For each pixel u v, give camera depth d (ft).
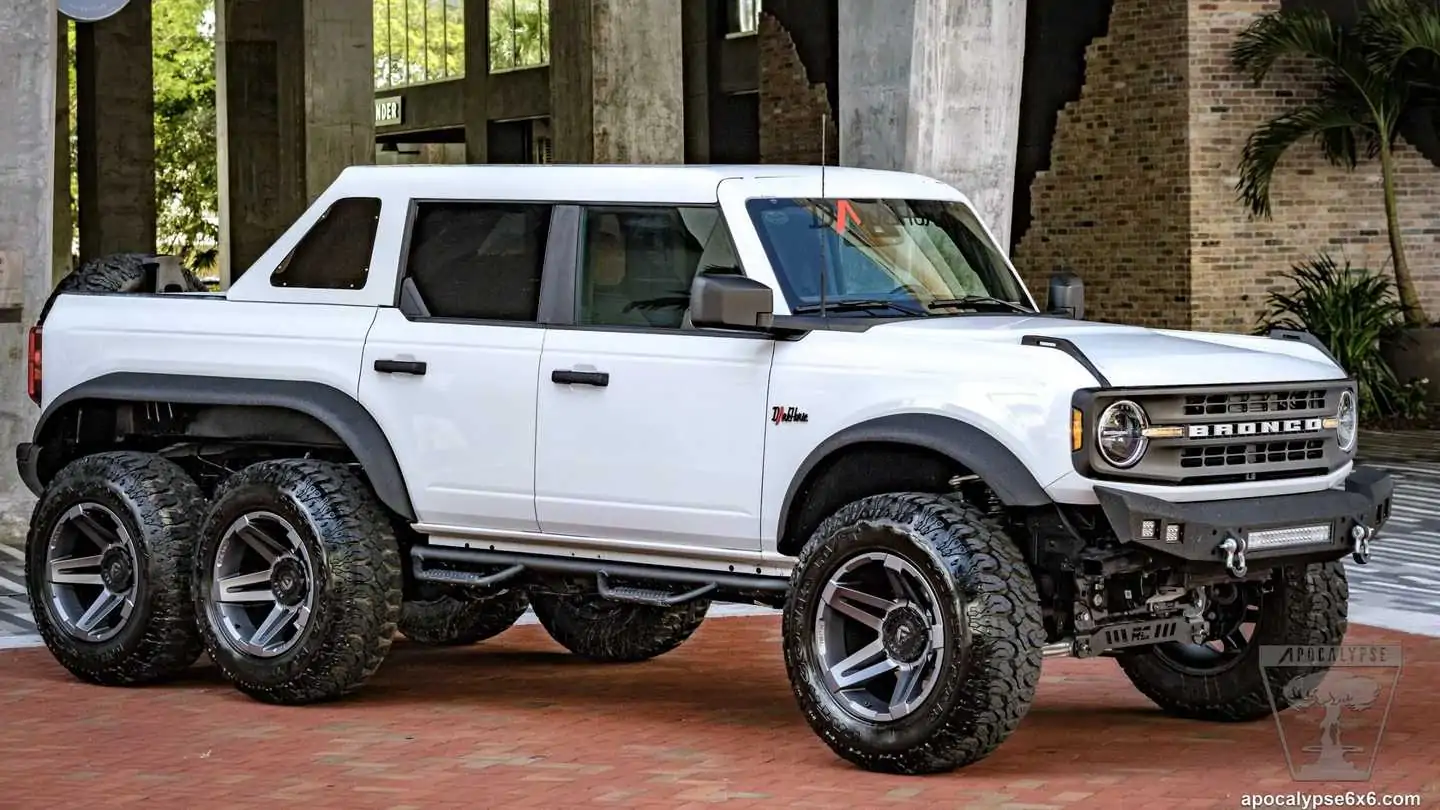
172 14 188.55
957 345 22.02
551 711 25.73
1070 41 77.20
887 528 21.45
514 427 24.77
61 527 27.86
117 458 27.73
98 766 22.43
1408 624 31.48
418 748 23.34
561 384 24.40
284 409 26.96
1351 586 35.42
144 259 29.78
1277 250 74.33
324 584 25.31
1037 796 20.63
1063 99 77.61
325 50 99.86
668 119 66.95
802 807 20.18
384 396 25.81
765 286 22.40
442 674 28.81
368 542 25.54
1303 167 74.28
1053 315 25.43
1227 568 21.50
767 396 22.93
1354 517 22.70
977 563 20.99
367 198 26.63
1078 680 28.35
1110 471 21.15
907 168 45.52
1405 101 71.46
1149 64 74.69
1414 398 70.28
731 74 123.95
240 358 26.96
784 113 88.28
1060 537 21.71
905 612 21.61
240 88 125.90
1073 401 21.02
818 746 23.38
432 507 25.46
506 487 24.88
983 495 22.77
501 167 25.93
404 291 26.04
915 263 24.56
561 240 24.97
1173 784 21.24
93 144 125.08
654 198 24.40
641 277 24.35
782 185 24.30
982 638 20.83
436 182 26.13
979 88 45.78
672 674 28.71
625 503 24.02
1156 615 23.21
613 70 66.28
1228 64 73.61
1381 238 74.69
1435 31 68.69
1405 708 25.18
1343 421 23.47
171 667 27.35
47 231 42.68
